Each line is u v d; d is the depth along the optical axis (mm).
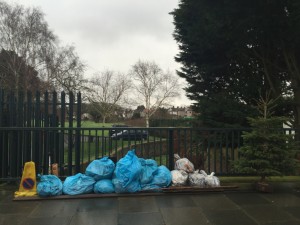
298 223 4293
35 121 6766
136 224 4246
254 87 10516
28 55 32562
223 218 4484
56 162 6855
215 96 11086
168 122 34750
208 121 10992
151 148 11461
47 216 4559
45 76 33438
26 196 5383
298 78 9477
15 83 30844
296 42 8719
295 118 9953
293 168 5926
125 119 61625
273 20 7949
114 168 5742
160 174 5820
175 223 4289
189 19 11562
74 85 34219
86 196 5375
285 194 5738
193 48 11859
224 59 11297
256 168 5883
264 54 10133
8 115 6816
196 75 12992
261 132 5832
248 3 7637
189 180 5965
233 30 8844
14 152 6449
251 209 4875
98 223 4285
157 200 5301
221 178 6629
